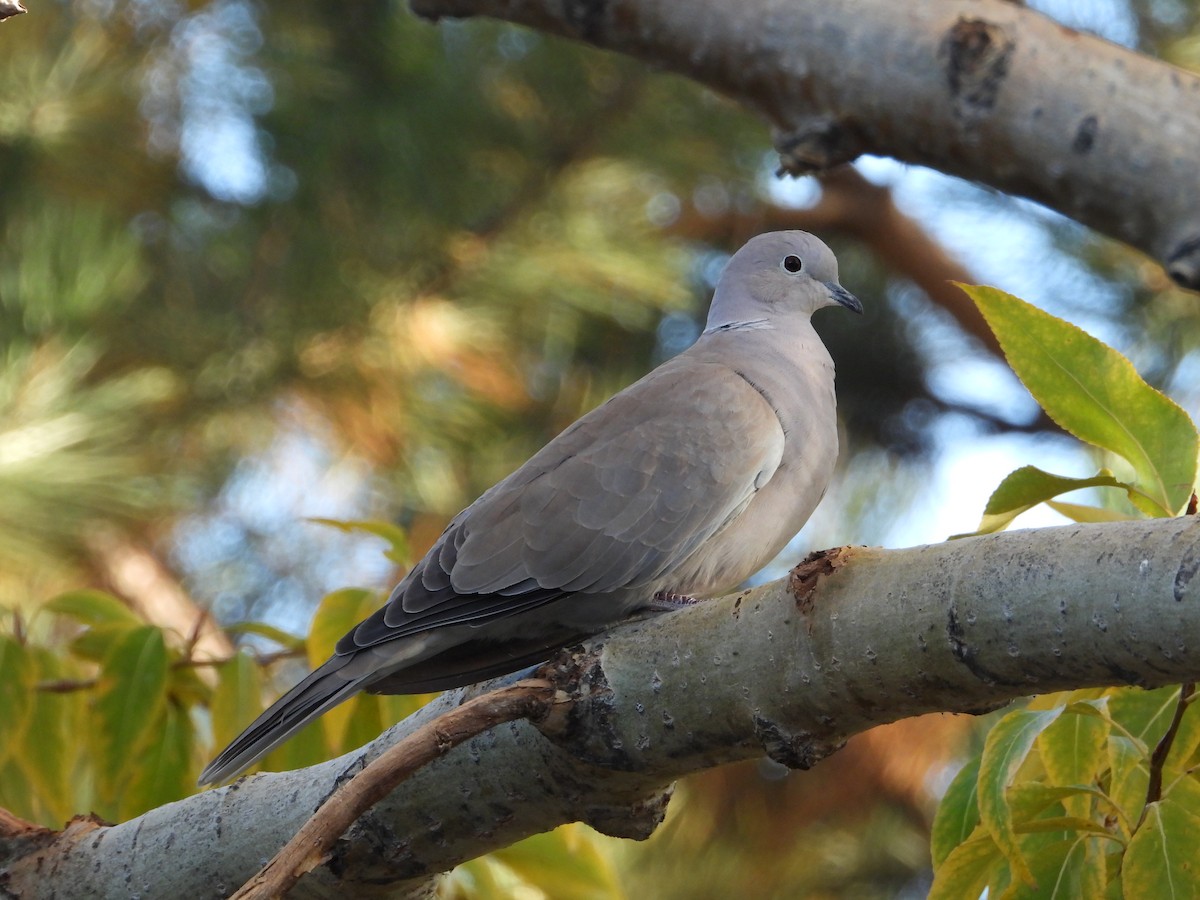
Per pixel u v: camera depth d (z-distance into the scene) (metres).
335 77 12.52
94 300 11.90
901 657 4.68
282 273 12.46
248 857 5.96
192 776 7.61
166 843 6.12
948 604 4.55
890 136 5.95
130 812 7.53
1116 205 5.53
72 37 12.82
